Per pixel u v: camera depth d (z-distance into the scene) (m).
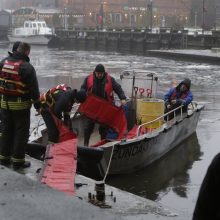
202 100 21.81
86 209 4.34
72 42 88.62
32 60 51.84
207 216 2.69
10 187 4.93
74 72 36.78
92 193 6.43
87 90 10.11
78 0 111.12
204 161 11.63
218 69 39.19
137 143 10.12
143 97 12.23
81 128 11.63
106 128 10.34
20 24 108.56
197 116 14.28
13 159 7.13
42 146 8.41
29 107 6.94
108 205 6.00
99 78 10.03
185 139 13.68
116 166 9.93
